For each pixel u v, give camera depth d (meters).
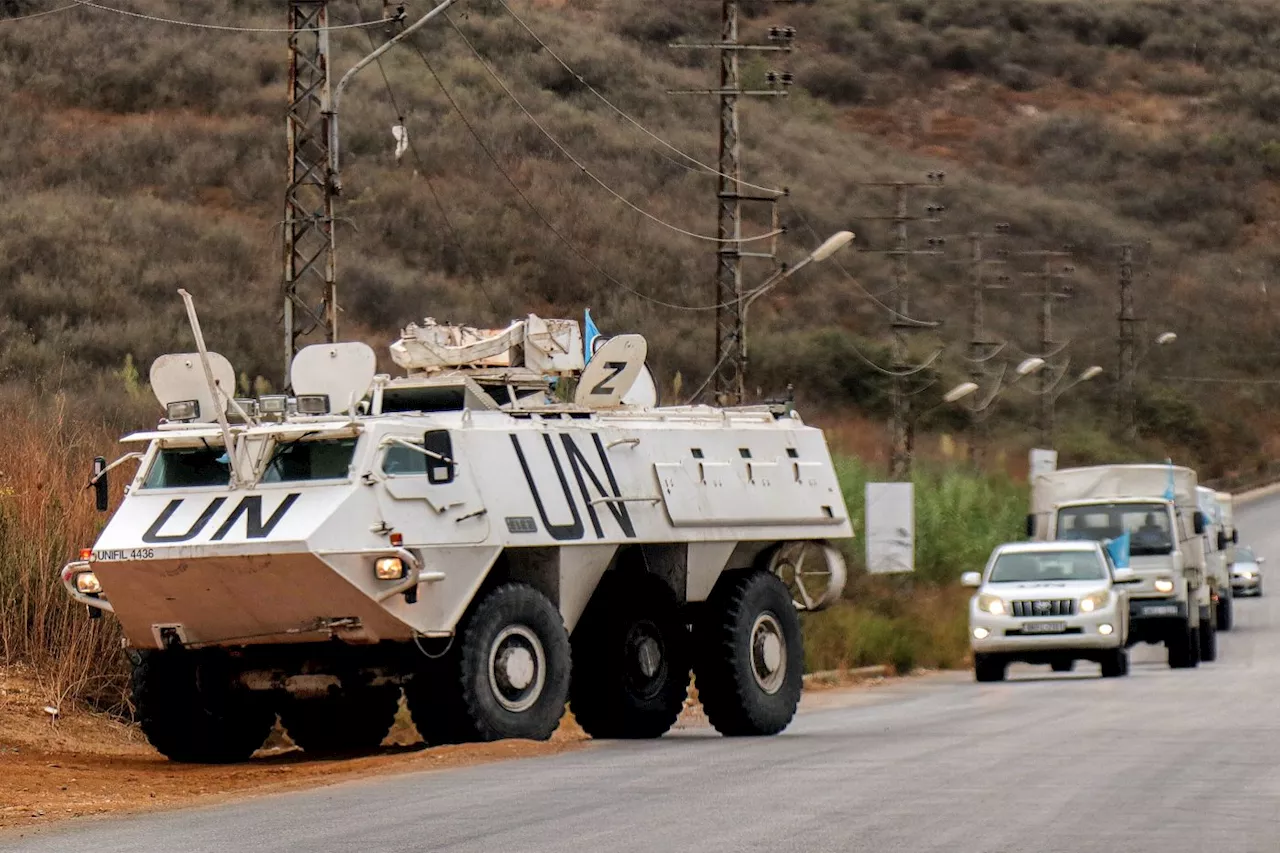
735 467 33.53
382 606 27.03
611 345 31.95
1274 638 69.56
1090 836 17.94
